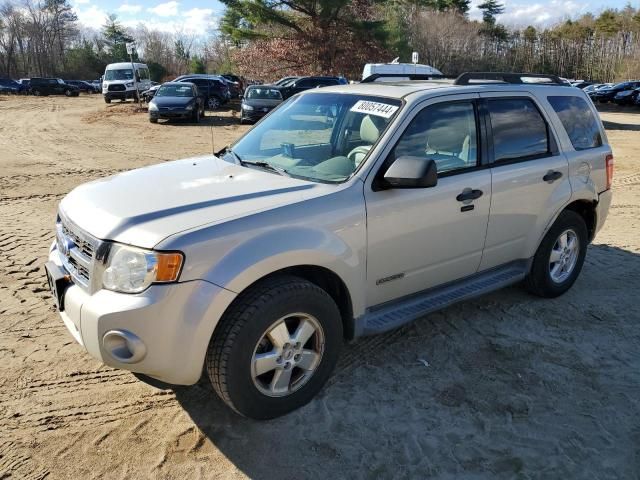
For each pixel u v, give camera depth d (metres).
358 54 39.34
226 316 2.84
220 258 2.76
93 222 2.93
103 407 3.27
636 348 4.06
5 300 4.61
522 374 3.69
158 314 2.65
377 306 3.62
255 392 2.98
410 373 3.67
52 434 3.03
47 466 2.80
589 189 4.75
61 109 28.61
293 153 3.78
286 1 38.59
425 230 3.62
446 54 62.38
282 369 3.06
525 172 4.21
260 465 2.84
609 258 5.98
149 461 2.85
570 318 4.50
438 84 4.18
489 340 4.12
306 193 3.20
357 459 2.89
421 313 3.72
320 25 38.75
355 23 38.34
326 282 3.37
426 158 3.53
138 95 29.11
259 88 22.47
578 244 4.87
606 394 3.49
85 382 3.51
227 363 2.83
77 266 3.03
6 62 87.06
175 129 19.69
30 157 12.63
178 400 3.35
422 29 61.00
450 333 4.21
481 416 3.25
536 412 3.30
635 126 24.72
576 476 2.80
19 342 3.95
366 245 3.33
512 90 4.32
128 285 2.69
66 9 91.56
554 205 4.47
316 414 3.22
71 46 93.25
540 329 4.30
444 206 3.69
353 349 3.95
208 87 27.91
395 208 3.42
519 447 3.00
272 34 41.41
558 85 4.86
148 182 3.45
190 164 3.93
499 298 4.87
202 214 2.89
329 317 3.17
